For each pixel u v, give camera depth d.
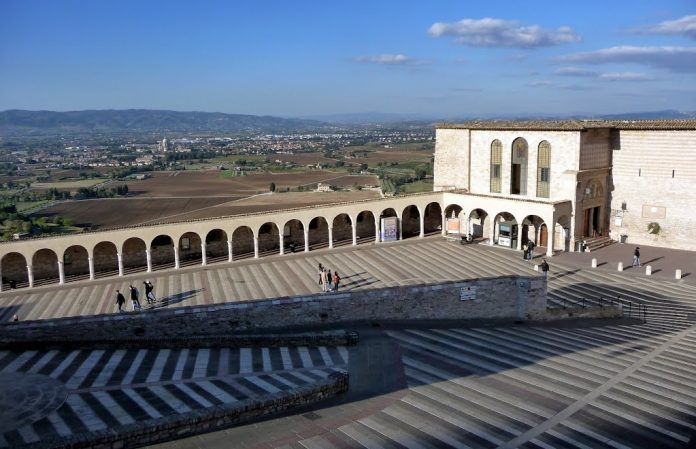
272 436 19.34
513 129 67.56
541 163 65.75
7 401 21.14
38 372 24.39
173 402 21.22
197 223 59.09
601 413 22.19
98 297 50.25
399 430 20.30
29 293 51.97
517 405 22.89
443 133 76.00
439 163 77.00
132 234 56.53
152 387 22.95
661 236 63.75
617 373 27.23
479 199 67.88
